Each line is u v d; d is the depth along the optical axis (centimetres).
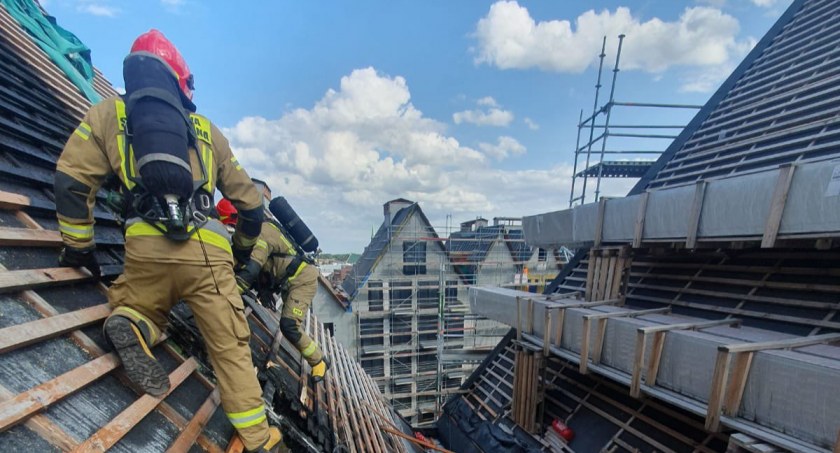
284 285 346
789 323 382
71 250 182
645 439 468
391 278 1686
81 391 146
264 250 310
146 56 167
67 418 132
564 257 2073
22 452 112
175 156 148
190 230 160
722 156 614
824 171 287
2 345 127
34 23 523
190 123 171
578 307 525
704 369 335
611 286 544
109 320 159
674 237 421
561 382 648
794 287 403
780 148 516
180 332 241
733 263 493
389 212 1988
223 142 198
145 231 157
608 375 439
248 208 219
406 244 1714
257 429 183
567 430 562
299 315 340
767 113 612
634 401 525
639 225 464
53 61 482
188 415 185
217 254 173
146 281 166
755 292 440
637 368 389
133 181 154
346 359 720
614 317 450
